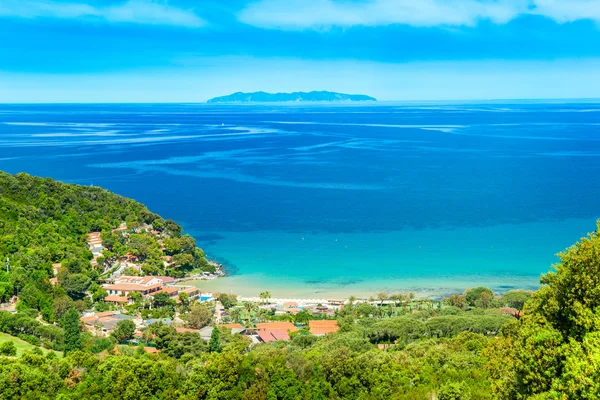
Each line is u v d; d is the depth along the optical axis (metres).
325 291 158.88
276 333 127.25
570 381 48.34
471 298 146.75
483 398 74.25
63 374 87.44
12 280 141.12
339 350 94.94
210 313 136.25
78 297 148.12
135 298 148.50
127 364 88.44
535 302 65.56
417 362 92.50
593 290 55.50
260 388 86.75
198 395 86.06
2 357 91.31
